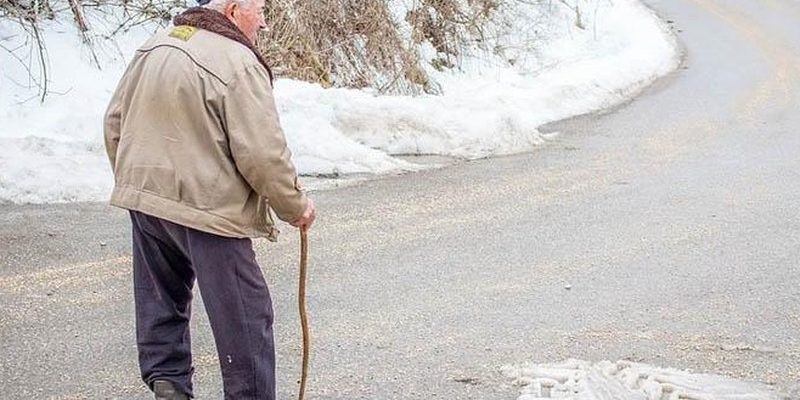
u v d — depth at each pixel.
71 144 9.21
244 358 3.80
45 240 7.46
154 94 3.69
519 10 21.91
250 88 3.62
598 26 23.84
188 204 3.68
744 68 21.61
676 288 6.61
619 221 8.55
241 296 3.77
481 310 6.10
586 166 11.20
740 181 10.41
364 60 13.92
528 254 7.44
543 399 4.67
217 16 3.76
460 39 17.28
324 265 7.05
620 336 5.65
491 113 12.62
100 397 4.72
